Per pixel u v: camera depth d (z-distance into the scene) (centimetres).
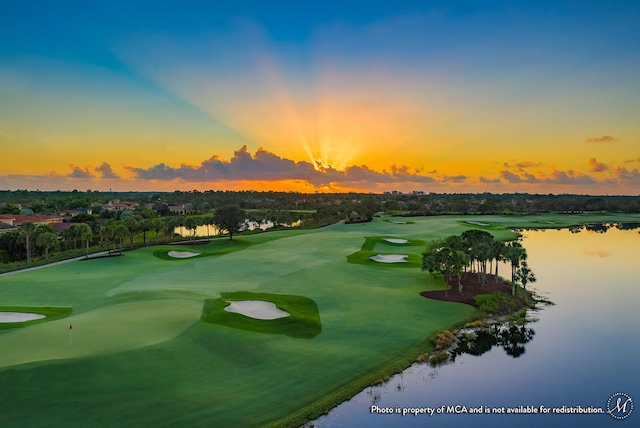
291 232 12525
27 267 7406
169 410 2491
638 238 12725
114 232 8669
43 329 3600
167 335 3488
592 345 3950
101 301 4872
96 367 2883
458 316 4566
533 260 8675
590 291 6019
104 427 2309
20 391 2558
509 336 4153
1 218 13675
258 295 4994
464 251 6341
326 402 2748
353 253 8206
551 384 3164
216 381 2867
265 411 2591
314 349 3466
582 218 19988
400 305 4816
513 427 2586
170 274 6481
